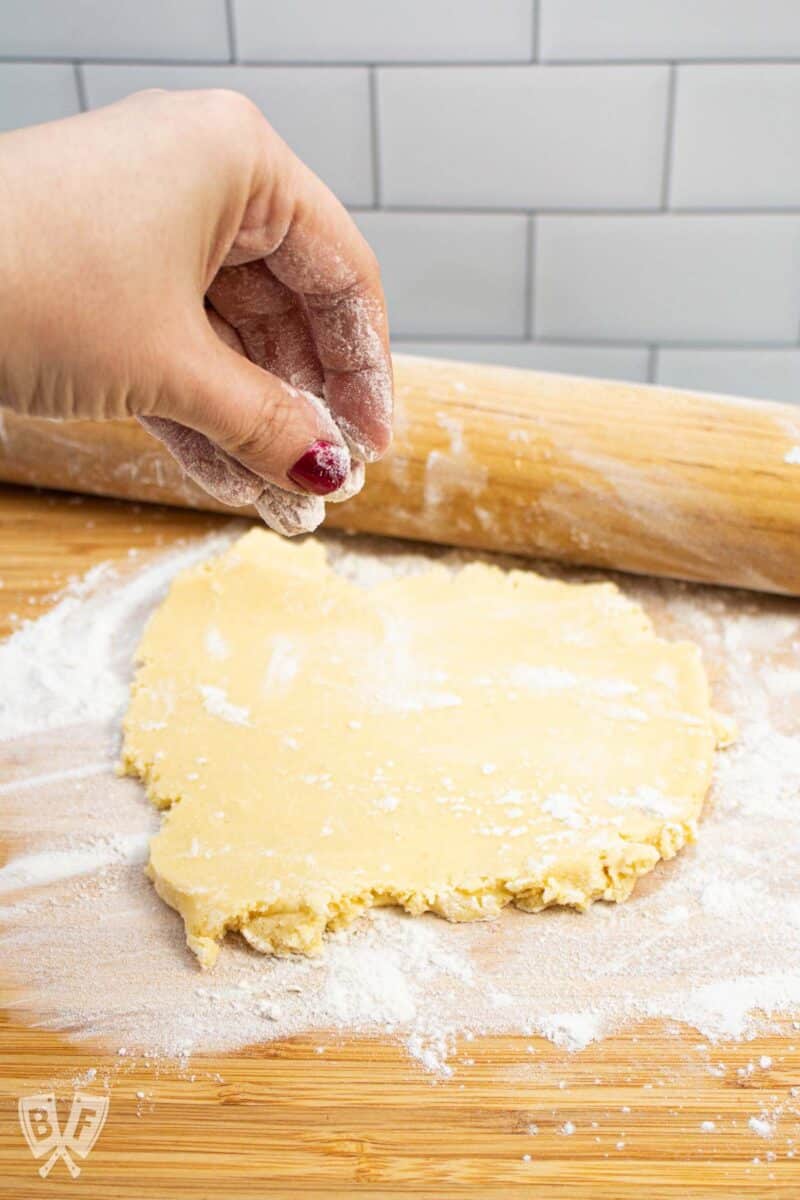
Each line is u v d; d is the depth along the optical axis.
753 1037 0.56
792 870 0.61
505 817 0.61
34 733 0.67
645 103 0.85
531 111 0.86
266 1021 0.57
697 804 0.62
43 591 0.74
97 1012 0.58
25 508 0.80
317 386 0.62
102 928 0.60
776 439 0.71
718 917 0.60
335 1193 0.50
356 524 0.76
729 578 0.73
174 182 0.50
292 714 0.66
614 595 0.72
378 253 0.91
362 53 0.85
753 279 0.90
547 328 0.93
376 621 0.70
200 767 0.64
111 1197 0.50
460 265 0.91
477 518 0.74
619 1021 0.57
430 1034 0.56
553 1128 0.52
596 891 0.60
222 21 0.85
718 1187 0.49
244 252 0.58
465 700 0.66
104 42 0.86
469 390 0.74
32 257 0.47
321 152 0.88
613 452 0.71
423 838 0.61
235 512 0.79
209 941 0.59
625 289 0.91
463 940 0.59
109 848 0.62
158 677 0.68
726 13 0.82
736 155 0.86
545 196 0.88
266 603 0.71
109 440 0.77
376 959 0.59
